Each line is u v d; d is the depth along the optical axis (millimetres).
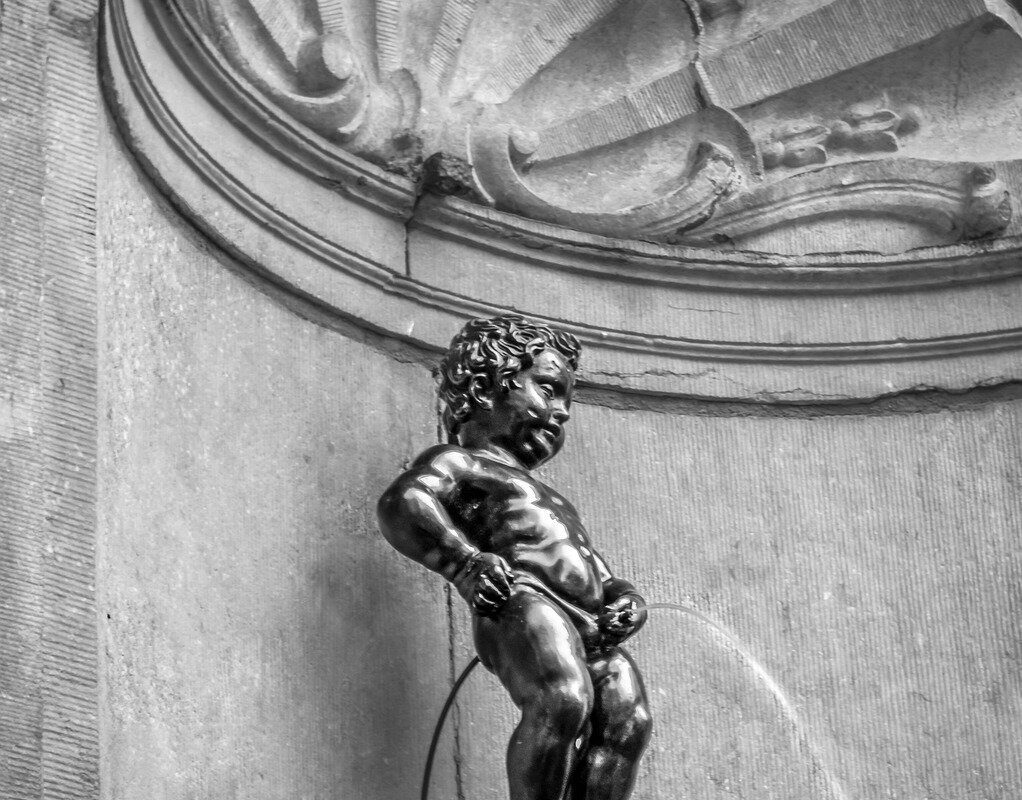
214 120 6902
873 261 7762
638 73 7879
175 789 6035
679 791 7012
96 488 5906
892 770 7195
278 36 7148
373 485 6891
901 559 7473
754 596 7336
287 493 6672
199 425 6535
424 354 7195
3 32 6129
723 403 7578
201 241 6781
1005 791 7211
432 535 6215
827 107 8008
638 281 7594
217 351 6684
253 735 6281
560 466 7289
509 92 7684
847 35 7988
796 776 7137
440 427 7113
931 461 7617
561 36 7801
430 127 7312
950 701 7305
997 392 7723
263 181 6969
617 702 6113
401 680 6660
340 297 7051
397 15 7480
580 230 7535
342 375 6984
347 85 7160
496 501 6348
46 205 6035
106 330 6328
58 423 5844
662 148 7824
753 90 7910
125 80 6523
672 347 7559
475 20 7703
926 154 7992
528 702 5988
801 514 7480
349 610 6648
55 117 6145
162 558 6262
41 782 5461
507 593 6125
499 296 7379
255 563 6504
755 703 7195
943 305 7789
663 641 7184
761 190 7758
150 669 6098
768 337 7668
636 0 7871
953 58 8094
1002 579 7480
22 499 5695
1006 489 7602
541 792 5938
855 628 7359
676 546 7328
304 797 6324
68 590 5695
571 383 6613
